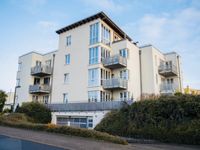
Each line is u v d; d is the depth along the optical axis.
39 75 32.88
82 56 27.39
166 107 15.61
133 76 26.41
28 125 16.59
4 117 20.06
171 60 30.78
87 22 28.03
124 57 25.67
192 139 13.14
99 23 26.59
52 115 24.98
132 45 27.52
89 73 25.92
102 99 24.50
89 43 27.02
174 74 29.42
